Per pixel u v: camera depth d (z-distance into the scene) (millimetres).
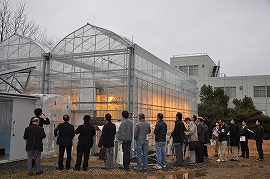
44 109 12867
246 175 9633
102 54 15305
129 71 14312
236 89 37969
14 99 11328
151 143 15477
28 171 9086
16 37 18125
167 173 9938
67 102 14680
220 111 30766
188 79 23672
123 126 10352
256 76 37312
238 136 13188
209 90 34312
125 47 14703
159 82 17469
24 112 11797
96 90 15227
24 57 17750
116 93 14594
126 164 10367
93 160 12375
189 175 9633
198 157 12359
